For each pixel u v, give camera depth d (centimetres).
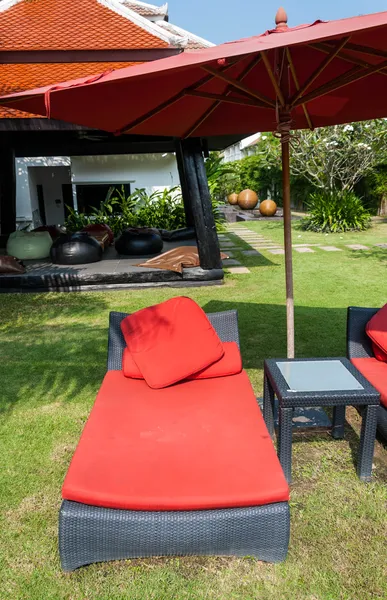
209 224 736
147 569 209
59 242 824
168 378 294
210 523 195
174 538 196
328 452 291
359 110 364
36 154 1143
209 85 313
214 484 201
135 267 777
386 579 200
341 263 901
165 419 255
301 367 281
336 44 242
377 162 1430
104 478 206
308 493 254
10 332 542
